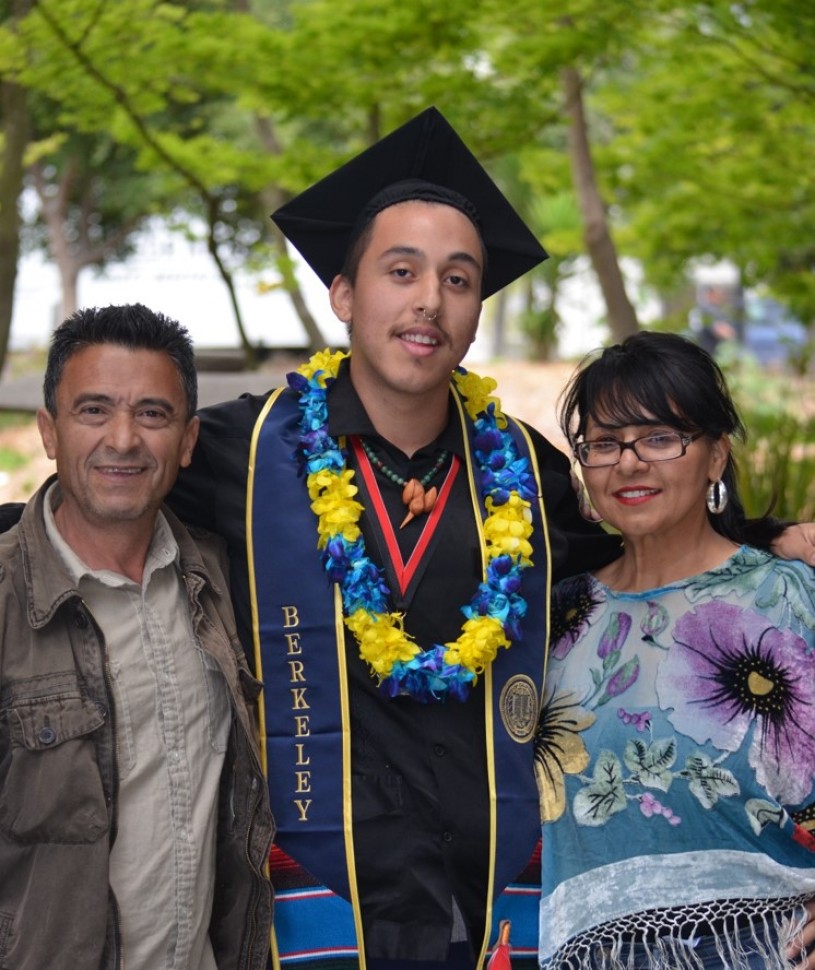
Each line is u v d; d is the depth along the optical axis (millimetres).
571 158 7410
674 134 7496
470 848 2711
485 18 6320
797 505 5730
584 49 6211
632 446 2662
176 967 2445
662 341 2701
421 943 2676
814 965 2537
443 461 2918
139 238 20094
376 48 6137
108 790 2379
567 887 2645
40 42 6062
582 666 2764
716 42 6414
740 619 2615
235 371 7910
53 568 2426
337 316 2969
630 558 2799
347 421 2859
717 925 2529
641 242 8406
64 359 2502
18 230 6535
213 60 6336
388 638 2684
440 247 2738
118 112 6996
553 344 18062
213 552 2754
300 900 2703
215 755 2557
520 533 2816
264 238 15609
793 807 2559
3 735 2357
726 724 2559
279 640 2793
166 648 2520
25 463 9758
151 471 2494
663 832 2574
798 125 7531
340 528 2762
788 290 8406
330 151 7191
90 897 2324
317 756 2746
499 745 2764
